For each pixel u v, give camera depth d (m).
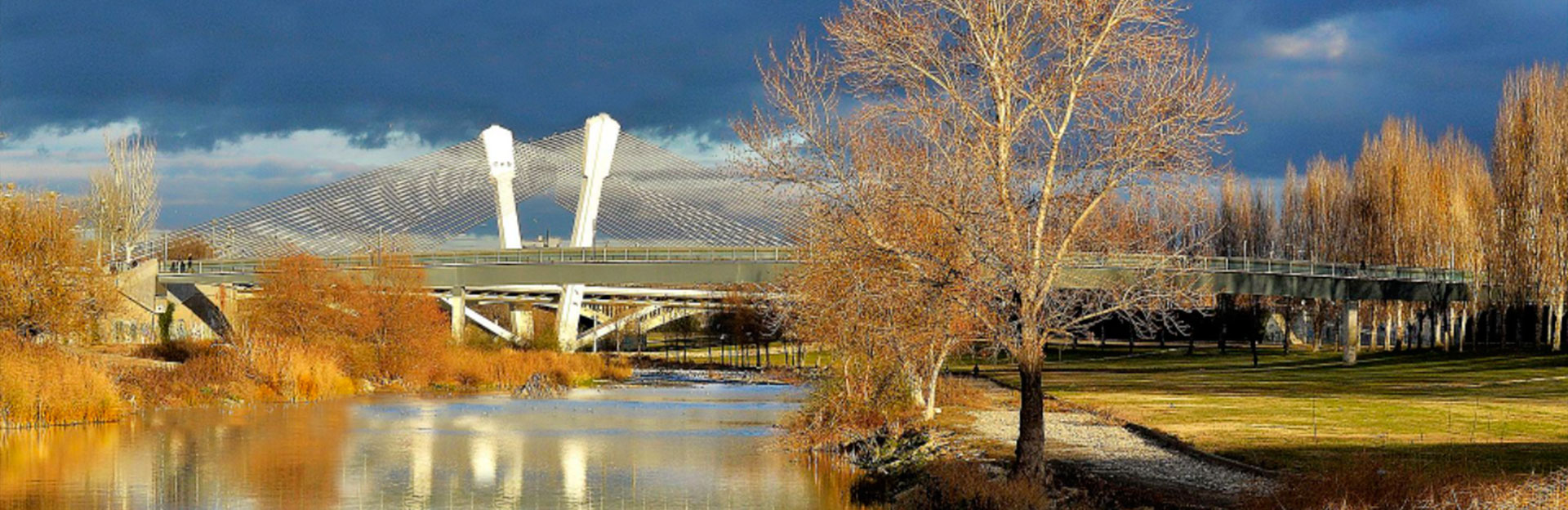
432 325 89.25
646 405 71.06
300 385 72.81
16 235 64.56
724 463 44.31
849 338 44.81
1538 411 52.12
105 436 50.31
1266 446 39.03
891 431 45.03
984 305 30.23
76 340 74.06
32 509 35.03
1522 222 97.00
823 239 35.53
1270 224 130.62
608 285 117.44
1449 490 26.80
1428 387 71.00
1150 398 63.25
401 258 91.06
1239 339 147.62
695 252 99.12
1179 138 28.53
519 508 35.78
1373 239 113.56
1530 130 96.88
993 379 88.44
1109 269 30.48
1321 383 76.81
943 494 33.00
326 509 35.50
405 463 44.47
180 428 53.81
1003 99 28.77
